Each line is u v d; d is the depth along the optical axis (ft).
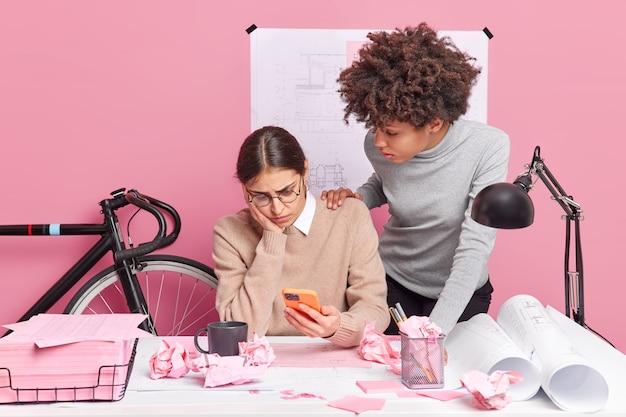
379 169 6.36
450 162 5.91
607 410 3.70
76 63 7.82
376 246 5.92
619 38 8.13
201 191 7.98
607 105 8.17
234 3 7.86
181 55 7.87
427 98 5.25
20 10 7.75
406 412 3.63
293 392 3.92
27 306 7.97
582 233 8.23
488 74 8.05
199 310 8.16
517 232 8.18
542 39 8.07
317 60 7.91
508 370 4.03
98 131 7.88
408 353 4.01
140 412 3.61
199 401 3.77
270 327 5.77
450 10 7.97
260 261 5.36
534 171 5.45
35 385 3.76
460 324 4.83
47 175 7.89
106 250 7.48
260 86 7.91
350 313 5.08
